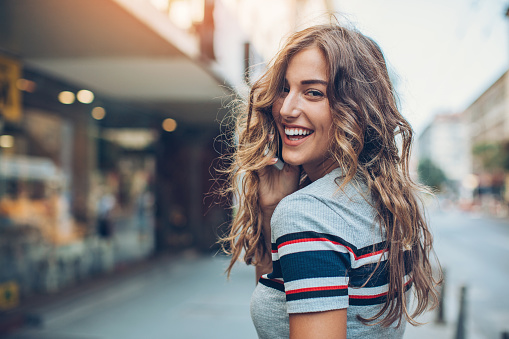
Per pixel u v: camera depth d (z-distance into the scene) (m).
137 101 9.04
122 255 10.05
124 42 5.18
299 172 1.29
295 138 1.11
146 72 6.71
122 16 4.23
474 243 18.42
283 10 11.92
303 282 0.89
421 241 1.23
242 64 8.12
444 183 104.94
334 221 0.94
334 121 1.03
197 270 10.33
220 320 6.11
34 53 5.73
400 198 1.06
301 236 0.92
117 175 9.92
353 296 0.99
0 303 6.08
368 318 1.01
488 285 9.21
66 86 7.39
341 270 0.91
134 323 5.94
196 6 6.03
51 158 7.50
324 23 1.22
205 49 6.12
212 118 11.34
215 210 12.95
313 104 1.07
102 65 6.33
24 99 6.77
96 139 9.01
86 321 6.00
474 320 6.36
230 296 7.62
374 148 1.10
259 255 1.35
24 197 6.89
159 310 6.66
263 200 1.29
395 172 1.09
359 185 1.04
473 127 76.06
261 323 1.07
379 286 1.01
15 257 6.52
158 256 11.86
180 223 12.98
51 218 7.46
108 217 9.34
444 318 5.91
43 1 3.93
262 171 1.29
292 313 0.90
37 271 7.00
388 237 1.03
